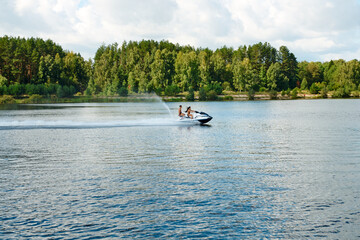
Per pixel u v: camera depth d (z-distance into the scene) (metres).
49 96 151.12
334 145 23.23
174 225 9.88
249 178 14.51
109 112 67.94
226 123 40.91
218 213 10.69
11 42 169.25
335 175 14.92
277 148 22.25
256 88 173.12
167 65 174.38
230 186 13.35
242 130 33.06
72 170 16.17
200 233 9.39
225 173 15.38
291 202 11.57
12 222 10.13
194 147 22.83
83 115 58.38
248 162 17.78
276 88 173.62
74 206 11.30
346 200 11.71
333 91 159.38
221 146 23.22
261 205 11.31
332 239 9.05
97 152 21.09
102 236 9.25
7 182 14.09
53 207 11.23
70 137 28.58
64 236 9.26
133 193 12.55
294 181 14.02
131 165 17.19
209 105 101.81
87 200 11.84
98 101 153.00
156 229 9.63
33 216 10.54
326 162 17.69
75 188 13.20
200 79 167.12
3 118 51.72
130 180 14.28
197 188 13.10
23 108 90.25
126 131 32.72
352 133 29.73
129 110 76.62
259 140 26.06
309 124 38.78
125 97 165.88
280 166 16.78
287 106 87.56
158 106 101.38
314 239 9.06
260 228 9.68
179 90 155.38
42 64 166.88
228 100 145.50
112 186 13.43
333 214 10.57
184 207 11.16
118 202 11.63
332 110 66.44
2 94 141.50
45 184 13.77
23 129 35.12
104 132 32.06
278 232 9.44
